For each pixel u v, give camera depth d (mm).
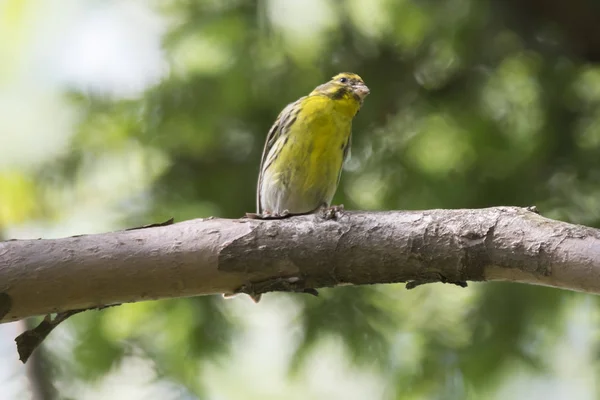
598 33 12094
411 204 11961
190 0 12336
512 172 11828
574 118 11977
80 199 12086
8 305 6062
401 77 12383
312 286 6199
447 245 5891
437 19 11883
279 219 6223
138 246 6133
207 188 12039
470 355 11078
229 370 13242
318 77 12000
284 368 12125
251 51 11711
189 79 11883
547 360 11469
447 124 12305
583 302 11219
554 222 5801
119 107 12031
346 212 6184
